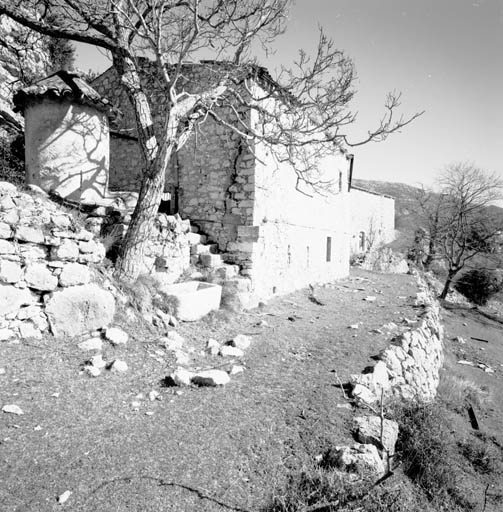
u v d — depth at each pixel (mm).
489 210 31578
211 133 10180
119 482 3207
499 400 10117
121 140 11375
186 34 7762
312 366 6312
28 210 5211
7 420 3672
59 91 7812
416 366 7793
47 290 5289
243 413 4555
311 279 14516
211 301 7879
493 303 28844
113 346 5547
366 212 33062
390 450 4352
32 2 9289
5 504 2799
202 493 3244
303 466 3732
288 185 12188
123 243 7074
